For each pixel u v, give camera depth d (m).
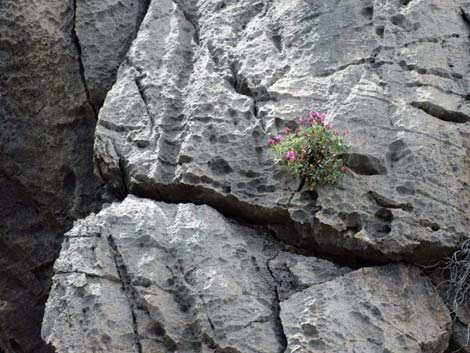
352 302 8.19
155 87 9.72
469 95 9.24
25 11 10.55
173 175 9.04
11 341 11.06
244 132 9.07
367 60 9.41
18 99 10.77
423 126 8.89
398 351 7.98
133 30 10.79
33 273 11.02
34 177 10.83
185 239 8.48
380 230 8.47
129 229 8.60
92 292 8.22
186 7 10.52
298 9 9.93
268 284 8.47
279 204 8.66
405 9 9.70
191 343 8.05
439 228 8.47
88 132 10.73
